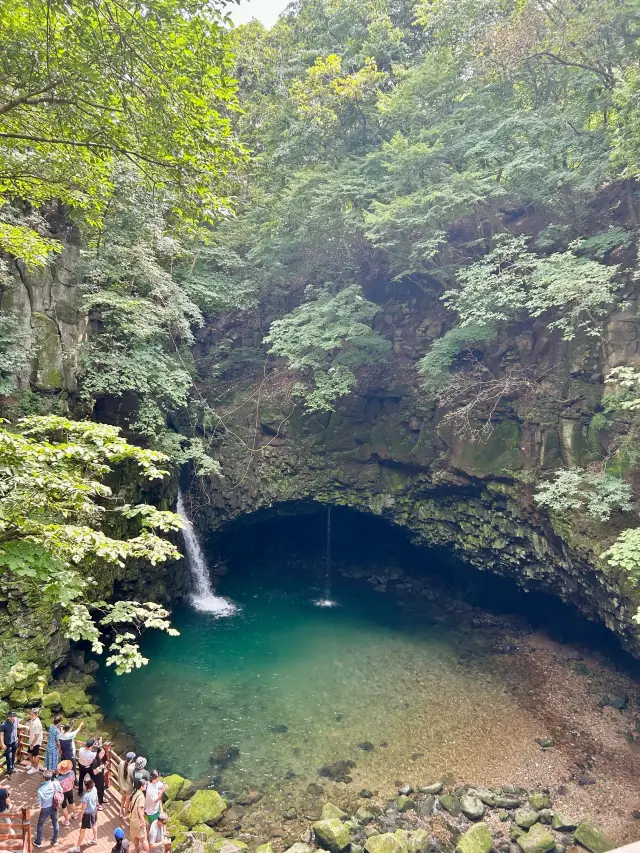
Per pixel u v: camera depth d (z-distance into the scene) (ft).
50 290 54.65
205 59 30.63
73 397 57.21
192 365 80.79
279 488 82.07
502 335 67.26
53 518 33.96
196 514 81.51
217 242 83.61
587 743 48.75
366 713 52.75
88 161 35.86
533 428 62.34
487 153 59.98
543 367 63.26
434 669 60.80
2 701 43.47
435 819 40.32
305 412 78.33
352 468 80.38
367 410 80.23
